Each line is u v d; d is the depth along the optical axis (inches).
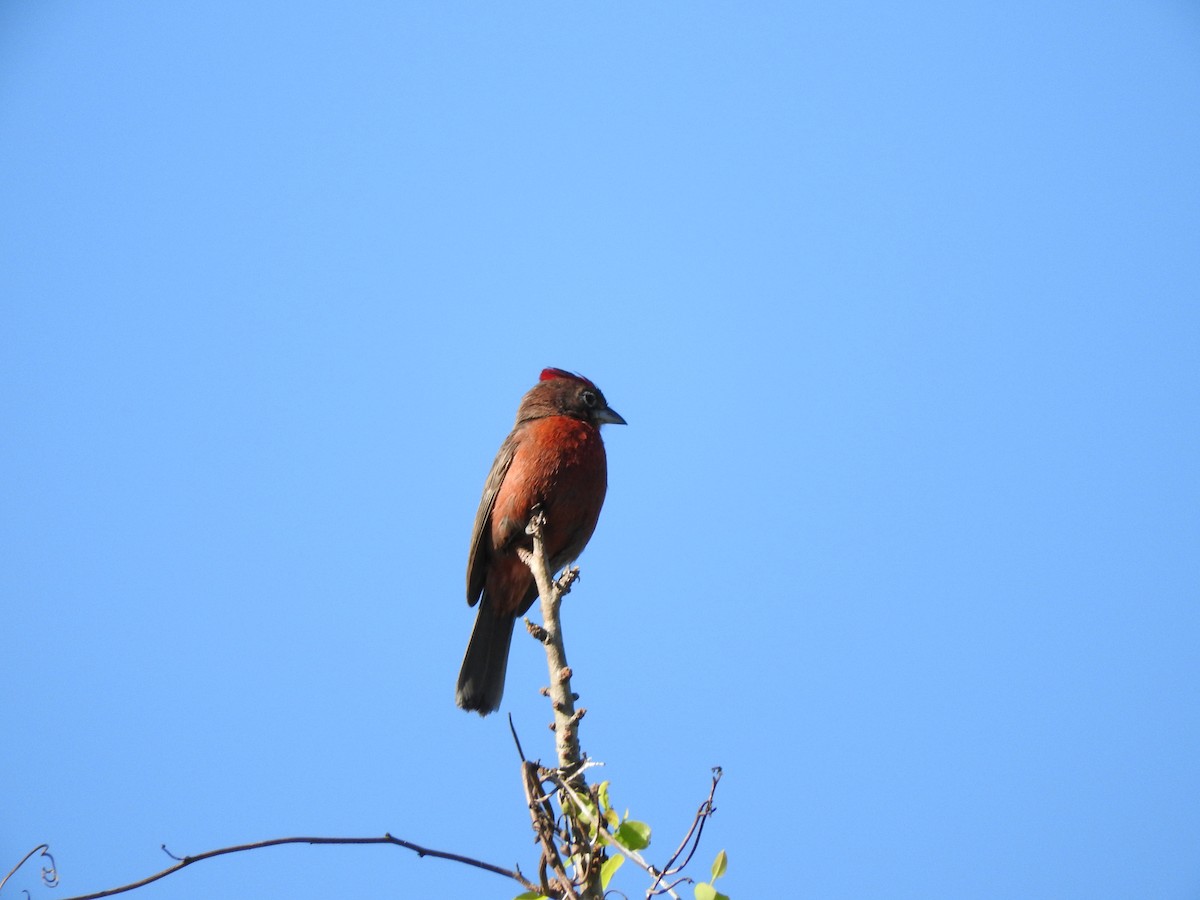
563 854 294.4
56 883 350.0
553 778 295.9
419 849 316.8
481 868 311.6
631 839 280.8
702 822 276.7
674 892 268.1
